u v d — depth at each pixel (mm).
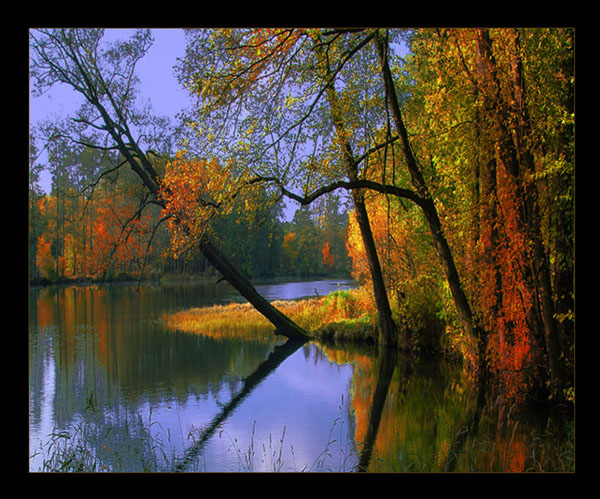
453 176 12875
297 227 80125
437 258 15867
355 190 14789
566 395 9477
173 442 8961
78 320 25844
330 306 24562
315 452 8234
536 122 9680
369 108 12789
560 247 9938
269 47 8867
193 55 9266
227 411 10953
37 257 50656
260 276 77688
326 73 10922
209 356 17359
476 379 12641
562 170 9320
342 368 15266
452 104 11844
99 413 10891
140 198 23047
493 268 11672
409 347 17859
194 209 14156
